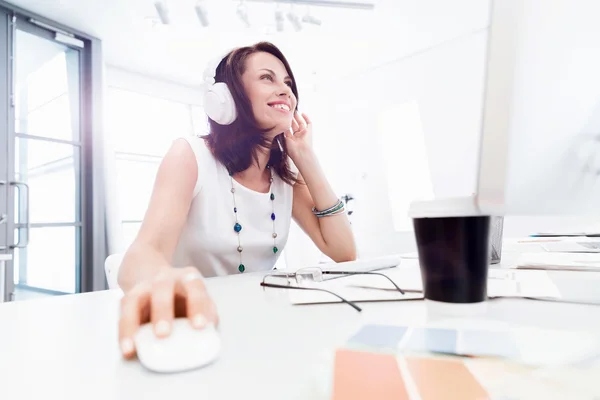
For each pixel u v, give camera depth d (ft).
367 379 0.67
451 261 1.13
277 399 0.64
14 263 8.37
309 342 0.94
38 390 0.70
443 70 10.96
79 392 0.69
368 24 9.95
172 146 2.93
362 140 13.19
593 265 2.07
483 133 0.93
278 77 3.18
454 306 1.14
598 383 0.65
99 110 10.38
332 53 11.68
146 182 13.66
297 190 3.73
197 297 0.94
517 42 0.87
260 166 3.33
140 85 13.06
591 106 1.13
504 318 1.11
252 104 3.04
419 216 1.19
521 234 9.14
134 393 0.69
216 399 0.65
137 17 9.42
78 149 10.00
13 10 8.63
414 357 0.77
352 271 2.22
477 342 0.83
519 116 0.91
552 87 0.98
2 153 8.20
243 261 3.07
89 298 1.69
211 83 3.09
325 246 3.43
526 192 1.02
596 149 1.19
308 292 1.63
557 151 1.06
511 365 0.72
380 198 12.65
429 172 11.24
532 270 2.08
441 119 10.99
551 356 0.74
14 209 8.37
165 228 2.26
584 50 1.07
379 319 1.14
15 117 8.52
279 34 10.43
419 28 10.14
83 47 10.22
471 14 9.50
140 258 1.61
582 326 1.01
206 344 0.81
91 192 10.03
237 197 3.08
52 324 1.20
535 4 0.89
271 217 3.27
